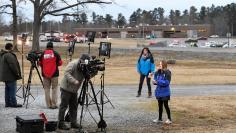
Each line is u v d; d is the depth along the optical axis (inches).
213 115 554.3
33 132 421.4
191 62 1828.2
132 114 551.2
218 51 2299.5
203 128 478.6
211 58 2030.0
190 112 571.2
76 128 448.8
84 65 426.6
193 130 466.3
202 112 572.4
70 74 429.4
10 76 569.9
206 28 7086.6
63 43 3238.2
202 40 5782.5
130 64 1733.5
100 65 434.6
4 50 569.9
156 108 598.5
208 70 1376.7
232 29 7436.0
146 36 6525.6
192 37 6786.4
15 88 579.2
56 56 569.9
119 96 741.3
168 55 2101.4
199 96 739.4
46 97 575.2
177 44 4072.3
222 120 527.5
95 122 490.9
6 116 518.0
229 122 516.1
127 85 952.9
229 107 613.6
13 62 566.3
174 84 996.6
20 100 653.3
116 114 549.6
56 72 569.6
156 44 3304.6
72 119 448.5
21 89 804.6
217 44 3978.8
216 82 1047.0
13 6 2293.3
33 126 421.1
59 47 2479.1
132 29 7022.6
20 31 5669.3
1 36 6181.1
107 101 614.5
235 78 1137.4
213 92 829.8
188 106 616.4
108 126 478.6
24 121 418.3
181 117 538.6
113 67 1536.7
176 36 7081.7
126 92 810.2
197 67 1588.3
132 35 7012.8
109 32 7047.2
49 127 435.2
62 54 2174.0
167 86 492.1
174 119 525.0
